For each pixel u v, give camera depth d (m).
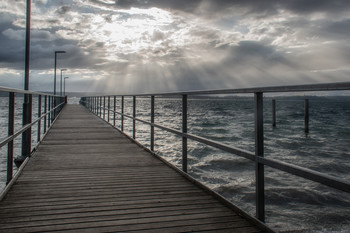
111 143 7.27
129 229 2.33
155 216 2.62
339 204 7.62
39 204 2.90
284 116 58.16
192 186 3.63
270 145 19.45
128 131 25.67
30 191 3.35
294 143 20.41
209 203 2.99
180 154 14.83
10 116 3.49
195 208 2.83
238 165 11.96
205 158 13.57
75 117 15.47
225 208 2.84
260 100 2.35
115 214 2.66
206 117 48.72
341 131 29.77
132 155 5.79
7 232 2.24
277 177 10.10
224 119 43.81
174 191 3.41
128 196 3.20
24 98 5.78
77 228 2.34
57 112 15.70
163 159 5.14
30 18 8.32
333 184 1.58
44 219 2.51
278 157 15.41
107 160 5.28
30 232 2.25
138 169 4.59
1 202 2.94
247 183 9.43
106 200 3.05
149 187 3.57
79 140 7.70
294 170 1.90
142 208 2.82
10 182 3.51
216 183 9.56
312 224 6.48
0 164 13.53
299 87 1.83
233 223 2.47
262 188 2.38
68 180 3.88
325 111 86.06
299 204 7.67
